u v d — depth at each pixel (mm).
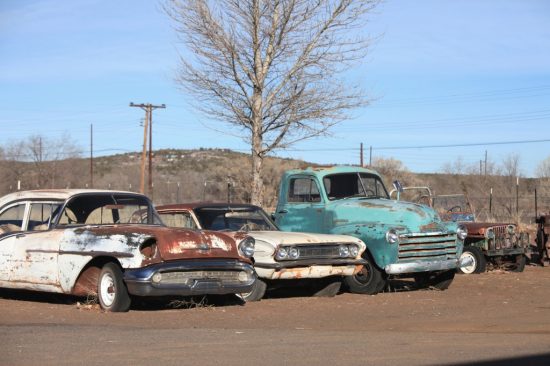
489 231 16297
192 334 8109
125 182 57812
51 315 9695
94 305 10312
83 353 6941
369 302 11586
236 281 10188
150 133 48656
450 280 13422
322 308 10852
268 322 9516
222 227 12195
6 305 10766
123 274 9641
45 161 56688
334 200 13531
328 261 11602
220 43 18547
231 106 18984
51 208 10914
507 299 12023
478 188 46438
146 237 9617
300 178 13969
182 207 12438
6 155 55312
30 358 6719
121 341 7594
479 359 6707
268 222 12773
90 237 10008
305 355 6887
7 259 10977
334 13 18672
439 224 12797
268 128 18828
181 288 9570
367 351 7117
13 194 11523
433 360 6652
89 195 11109
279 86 18703
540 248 18625
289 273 11266
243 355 6875
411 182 42562
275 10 18469
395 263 12211
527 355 6922
